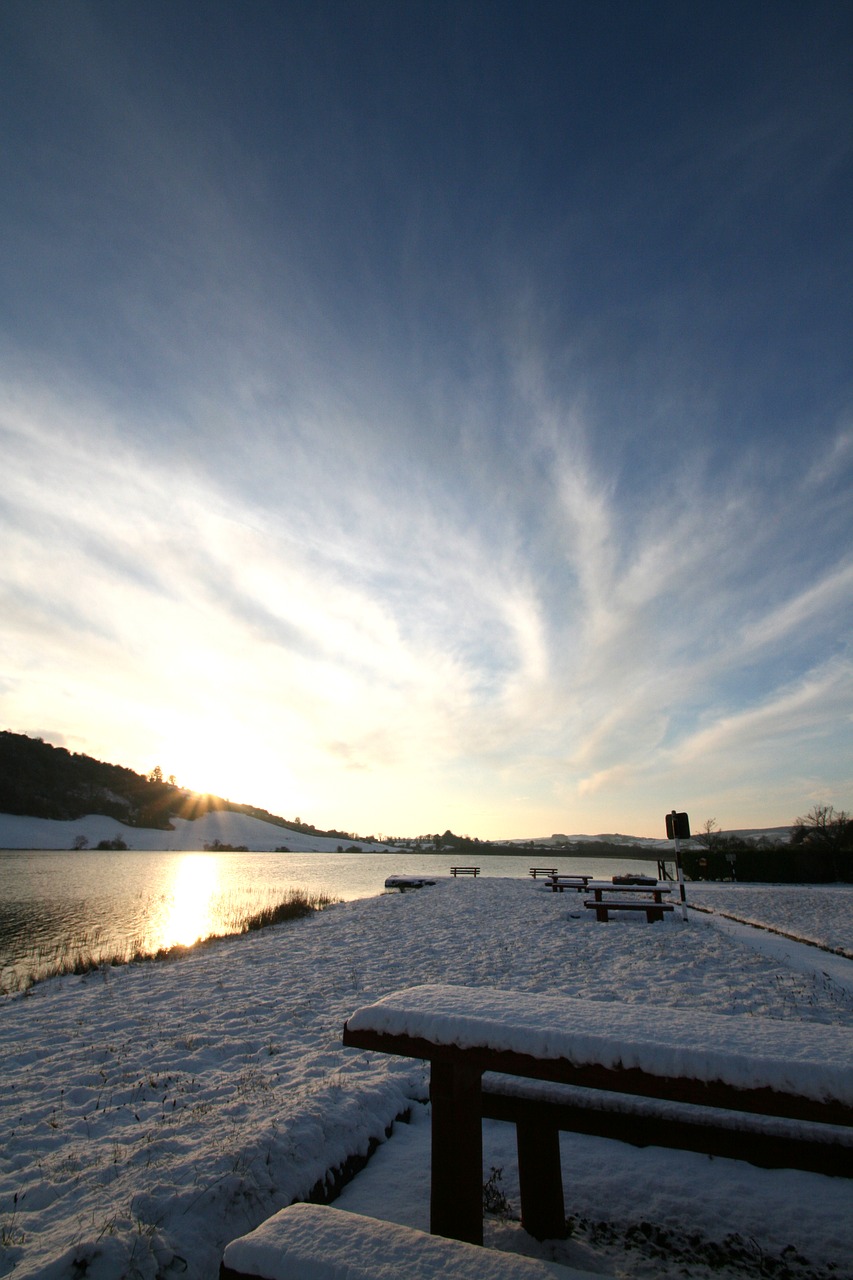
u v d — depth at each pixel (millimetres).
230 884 44531
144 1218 2717
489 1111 2713
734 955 9719
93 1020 7391
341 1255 1801
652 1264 2424
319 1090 4012
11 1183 3354
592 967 9203
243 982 9094
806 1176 3066
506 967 9406
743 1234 2617
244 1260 1825
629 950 10594
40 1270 2383
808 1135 2422
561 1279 1702
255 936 16031
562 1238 2561
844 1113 1726
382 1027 2266
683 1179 3053
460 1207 2080
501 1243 2525
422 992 2553
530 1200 2590
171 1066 5395
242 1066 5301
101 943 18125
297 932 15617
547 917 16141
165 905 29359
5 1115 4461
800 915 16047
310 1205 2102
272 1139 3221
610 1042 1996
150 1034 6492
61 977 12039
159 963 12492
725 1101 1819
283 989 8398
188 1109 4285
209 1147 3305
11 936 19641
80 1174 3324
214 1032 6410
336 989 8227
